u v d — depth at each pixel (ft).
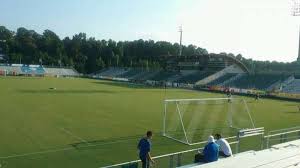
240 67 286.05
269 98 190.08
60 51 485.15
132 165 34.96
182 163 41.70
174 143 64.39
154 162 40.68
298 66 287.28
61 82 250.78
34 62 451.94
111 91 188.65
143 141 40.78
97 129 74.59
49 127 74.23
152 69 371.56
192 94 191.31
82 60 477.36
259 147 58.03
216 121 92.89
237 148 51.49
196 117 98.32
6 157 50.34
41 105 110.11
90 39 508.12
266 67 359.66
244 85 250.16
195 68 313.32
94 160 51.03
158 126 81.56
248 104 148.25
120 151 56.75
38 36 509.76
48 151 54.75
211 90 226.17
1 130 68.49
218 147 35.86
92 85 234.79
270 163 26.76
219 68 290.56
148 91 202.69
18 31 522.47
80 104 118.52
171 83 280.92
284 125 93.04
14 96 134.10
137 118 92.58
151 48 500.33
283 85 226.58
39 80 262.47
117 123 83.51
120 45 500.33
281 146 33.24
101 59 474.49
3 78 270.67
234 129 82.28
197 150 43.50
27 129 70.85
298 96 186.19
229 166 25.62
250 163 26.55
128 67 426.92
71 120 84.38
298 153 30.07
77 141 62.49
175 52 492.54
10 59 451.53
